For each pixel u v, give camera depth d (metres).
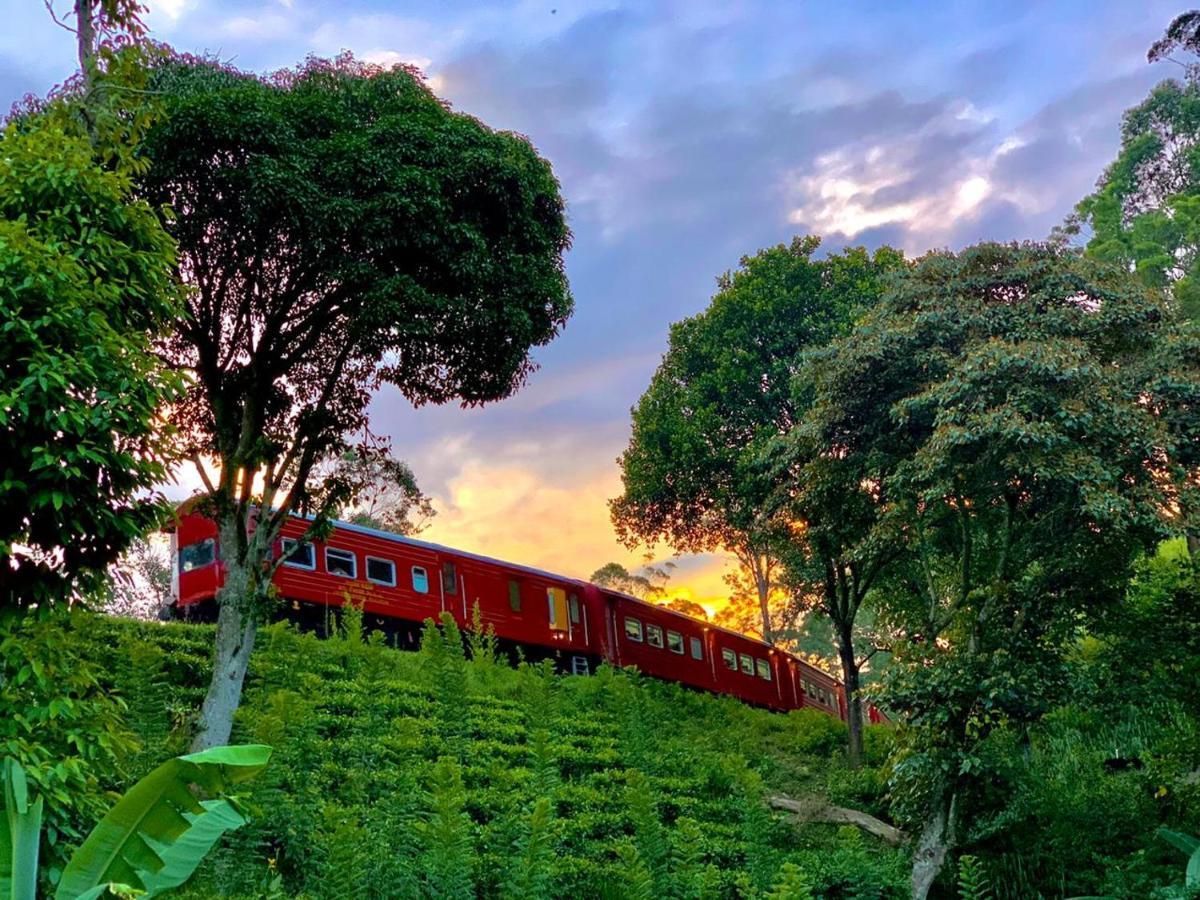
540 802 12.59
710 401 31.61
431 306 16.72
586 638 28.55
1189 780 19.16
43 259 8.12
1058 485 16.11
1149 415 16.03
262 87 17.33
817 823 19.17
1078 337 17.31
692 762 20.30
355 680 18.89
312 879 11.55
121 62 10.95
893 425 18.42
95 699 8.64
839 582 25.28
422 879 11.84
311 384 18.16
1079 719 22.69
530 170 18.55
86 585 8.47
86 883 6.21
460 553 25.70
